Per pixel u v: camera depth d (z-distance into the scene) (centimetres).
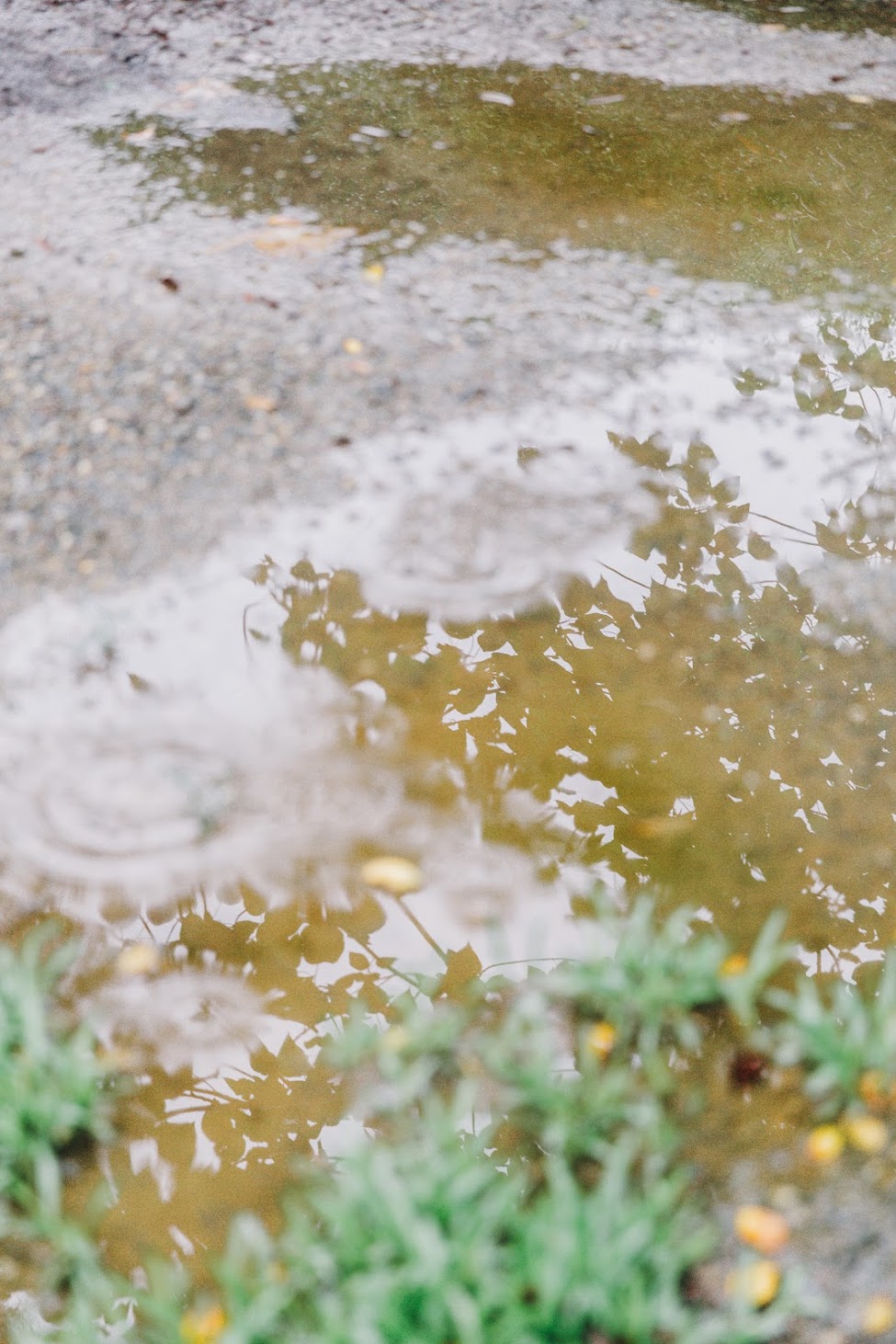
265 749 252
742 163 462
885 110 505
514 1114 200
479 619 280
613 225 421
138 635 273
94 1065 198
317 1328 171
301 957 220
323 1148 196
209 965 219
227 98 488
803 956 222
